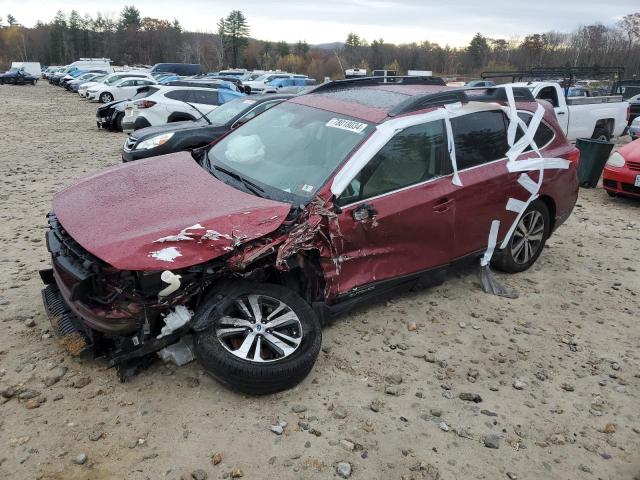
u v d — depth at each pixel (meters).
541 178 5.20
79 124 19.00
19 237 6.14
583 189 10.18
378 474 2.93
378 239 4.05
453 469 3.01
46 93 38.47
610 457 3.21
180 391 3.42
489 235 4.94
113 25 117.75
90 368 3.58
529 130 5.25
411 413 3.43
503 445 3.23
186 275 3.17
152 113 14.00
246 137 4.71
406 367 3.90
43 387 3.38
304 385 3.59
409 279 4.41
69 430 3.05
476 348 4.24
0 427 3.04
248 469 2.88
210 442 3.04
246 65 100.88
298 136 4.40
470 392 3.69
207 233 3.18
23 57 114.44
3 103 27.59
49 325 4.08
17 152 12.37
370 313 4.61
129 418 3.17
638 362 4.23
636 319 4.91
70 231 3.30
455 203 4.48
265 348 3.63
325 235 3.67
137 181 3.95
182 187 3.82
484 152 4.81
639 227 7.73
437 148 4.43
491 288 5.19
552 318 4.82
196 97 14.60
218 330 3.37
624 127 14.45
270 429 3.17
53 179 9.49
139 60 106.62
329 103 4.71
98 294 3.19
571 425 3.46
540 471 3.06
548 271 5.87
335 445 3.10
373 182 4.00
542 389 3.80
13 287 4.72
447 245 4.57
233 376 3.25
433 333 4.39
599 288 5.53
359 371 3.80
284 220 3.49
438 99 4.57
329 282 3.84
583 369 4.08
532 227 5.51
